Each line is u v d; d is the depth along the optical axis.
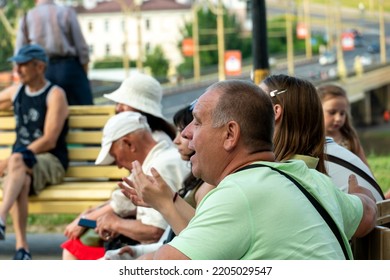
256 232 4.87
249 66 90.12
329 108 9.40
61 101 12.02
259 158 5.16
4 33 56.25
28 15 15.00
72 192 11.56
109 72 93.88
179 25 100.25
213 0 64.06
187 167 8.12
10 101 12.48
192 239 4.84
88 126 12.23
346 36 77.81
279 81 6.27
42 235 13.18
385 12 85.44
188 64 97.94
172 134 9.63
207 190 6.93
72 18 14.92
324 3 92.56
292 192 5.03
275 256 4.88
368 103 61.44
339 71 59.94
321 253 4.98
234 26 94.62
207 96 5.22
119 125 8.32
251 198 4.90
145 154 8.32
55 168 11.79
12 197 11.16
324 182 5.41
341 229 5.21
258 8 13.57
